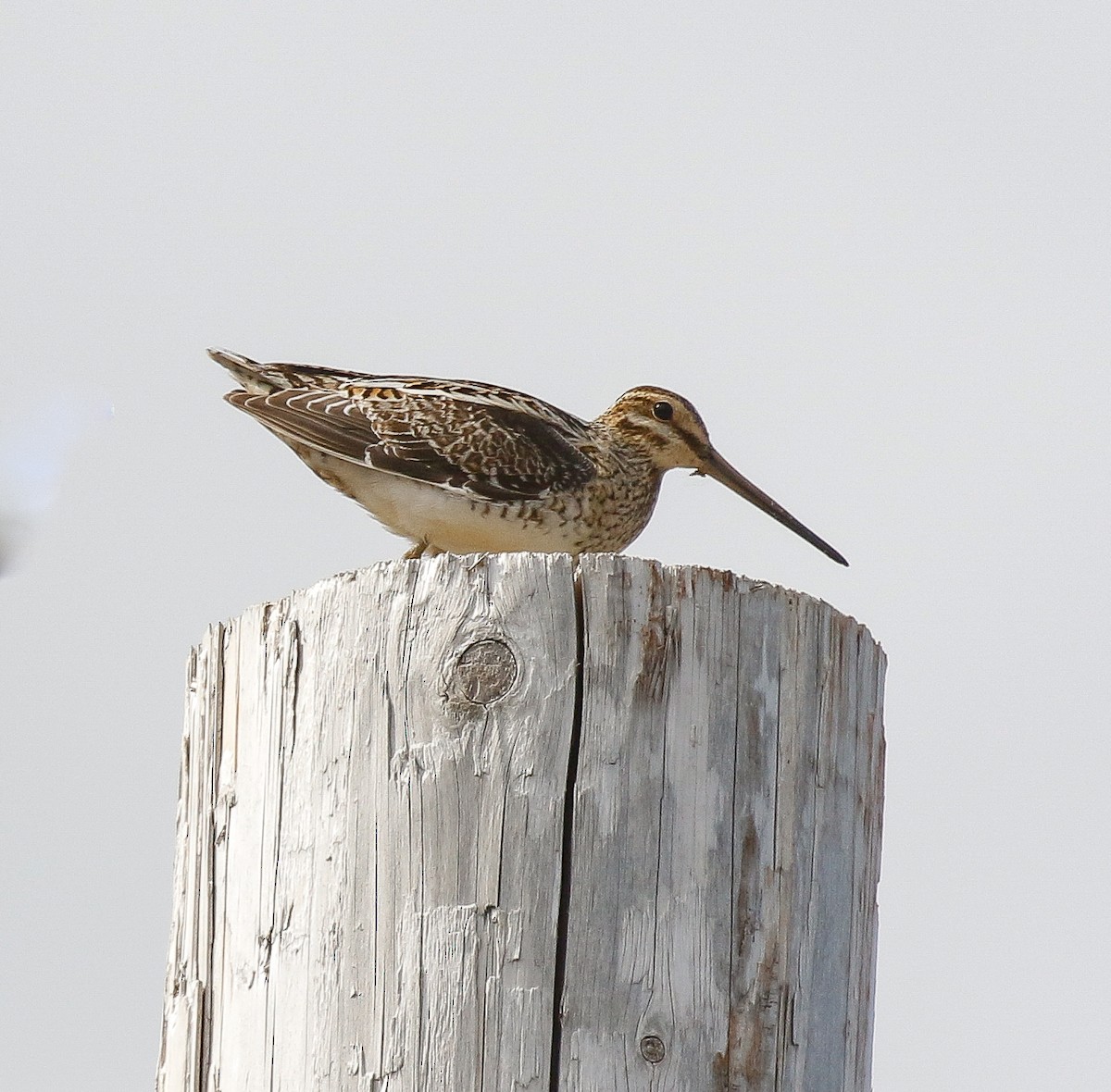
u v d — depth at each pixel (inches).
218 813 320.8
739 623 306.7
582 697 294.8
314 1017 289.6
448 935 285.0
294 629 311.6
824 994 306.5
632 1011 285.3
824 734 315.0
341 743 299.4
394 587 301.9
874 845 331.0
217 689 327.9
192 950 319.3
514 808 289.1
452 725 293.3
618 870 289.6
